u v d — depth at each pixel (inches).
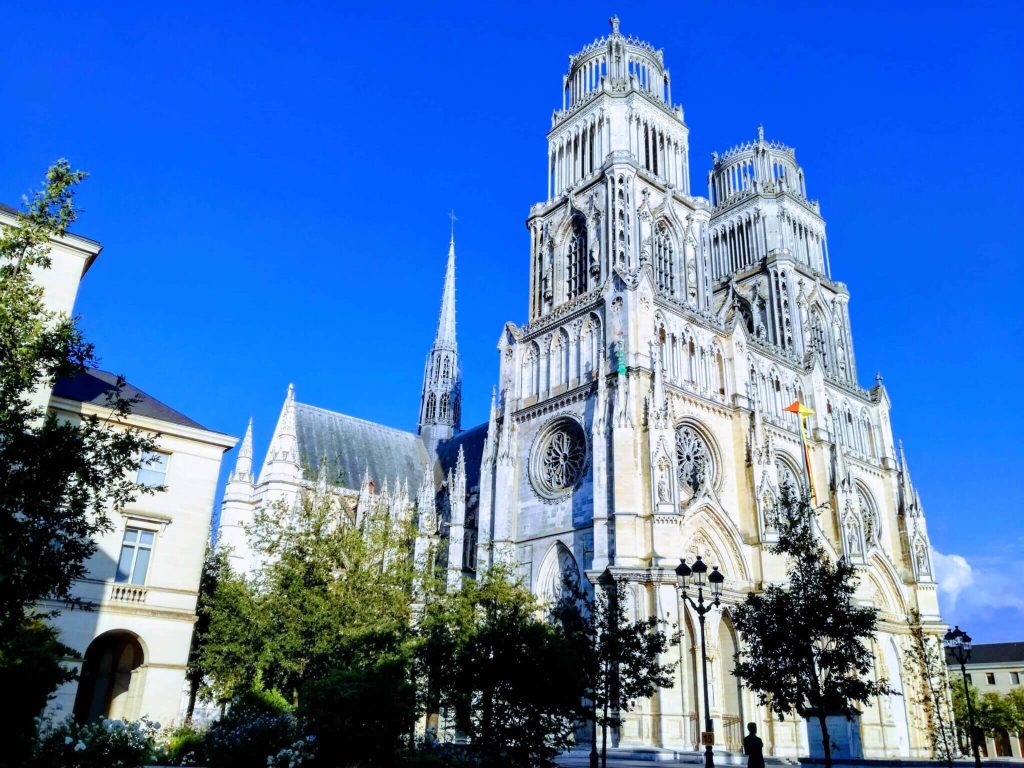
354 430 4493.1
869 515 3892.7
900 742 3341.5
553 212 3678.6
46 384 1101.1
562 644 1581.0
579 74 3956.7
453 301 5265.8
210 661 2167.8
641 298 2997.0
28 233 1099.3
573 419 3046.3
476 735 1534.2
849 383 4180.6
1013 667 5669.3
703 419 3127.5
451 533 3410.4
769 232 4325.8
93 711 2162.9
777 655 1662.2
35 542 989.2
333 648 1991.9
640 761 2236.7
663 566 2556.6
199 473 2348.7
